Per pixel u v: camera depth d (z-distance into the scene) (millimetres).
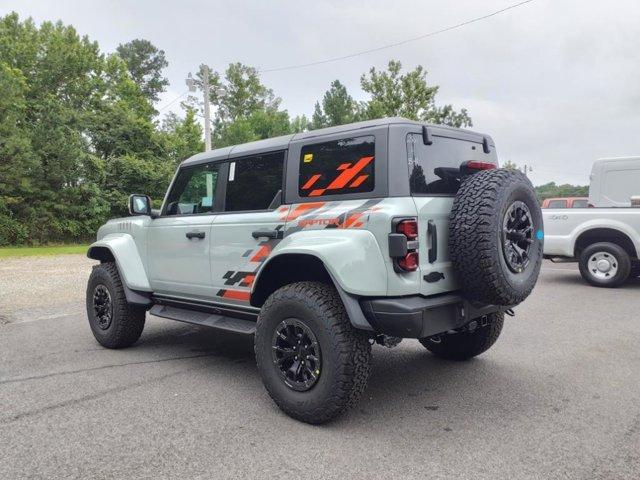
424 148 3609
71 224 27469
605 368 4562
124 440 3191
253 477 2729
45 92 34312
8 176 24234
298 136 3961
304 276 3908
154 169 31406
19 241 25250
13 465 2879
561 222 9492
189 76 26281
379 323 3203
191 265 4621
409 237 3180
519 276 3424
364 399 3891
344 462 2885
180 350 5422
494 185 3281
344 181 3553
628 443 3066
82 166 28594
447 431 3287
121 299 5258
